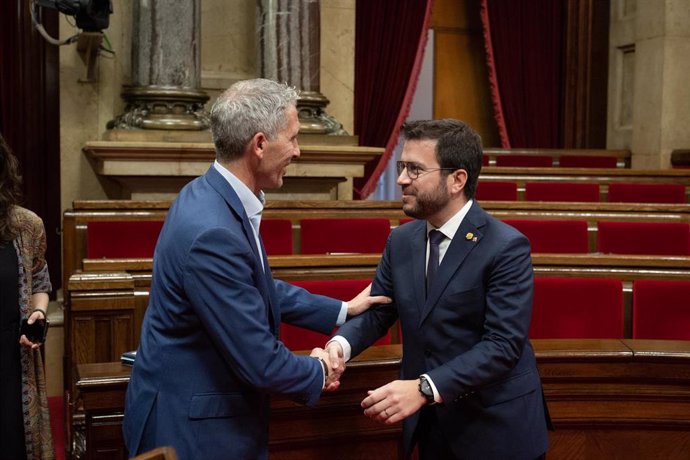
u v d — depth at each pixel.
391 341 3.63
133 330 3.27
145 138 5.88
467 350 2.12
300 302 2.32
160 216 4.88
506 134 9.73
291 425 2.48
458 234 2.13
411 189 2.12
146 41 6.02
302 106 6.53
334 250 4.93
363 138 9.11
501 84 9.67
